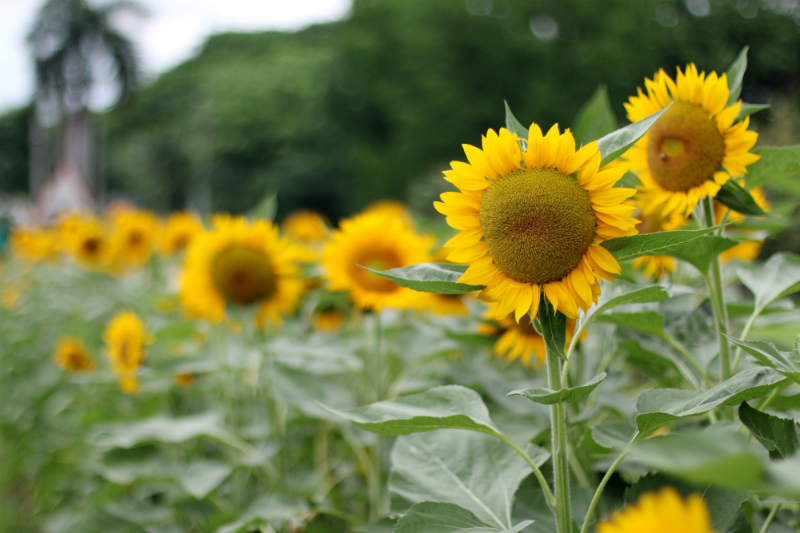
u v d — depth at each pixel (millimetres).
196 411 2229
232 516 1419
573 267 983
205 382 2287
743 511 972
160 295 2176
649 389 1013
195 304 1719
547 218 971
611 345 1344
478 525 1026
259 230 1711
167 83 38031
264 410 1866
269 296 1712
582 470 1267
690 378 1191
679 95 1153
